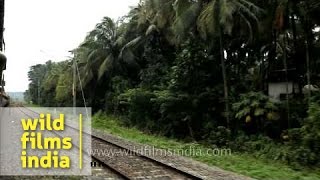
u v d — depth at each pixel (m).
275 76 25.52
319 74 23.66
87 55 43.34
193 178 11.11
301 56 24.00
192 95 25.14
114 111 39.03
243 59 26.44
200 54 25.19
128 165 13.22
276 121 21.19
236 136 21.92
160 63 32.84
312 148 16.17
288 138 18.55
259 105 20.70
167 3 27.39
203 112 25.08
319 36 22.66
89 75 42.69
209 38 24.83
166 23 29.28
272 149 18.09
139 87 34.00
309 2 18.78
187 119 24.94
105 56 41.31
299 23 23.20
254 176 12.43
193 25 24.30
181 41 26.80
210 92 24.69
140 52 37.97
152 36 34.19
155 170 12.32
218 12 21.56
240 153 19.55
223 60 23.44
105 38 40.88
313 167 15.25
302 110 20.91
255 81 25.25
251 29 22.27
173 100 25.25
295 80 24.70
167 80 29.52
